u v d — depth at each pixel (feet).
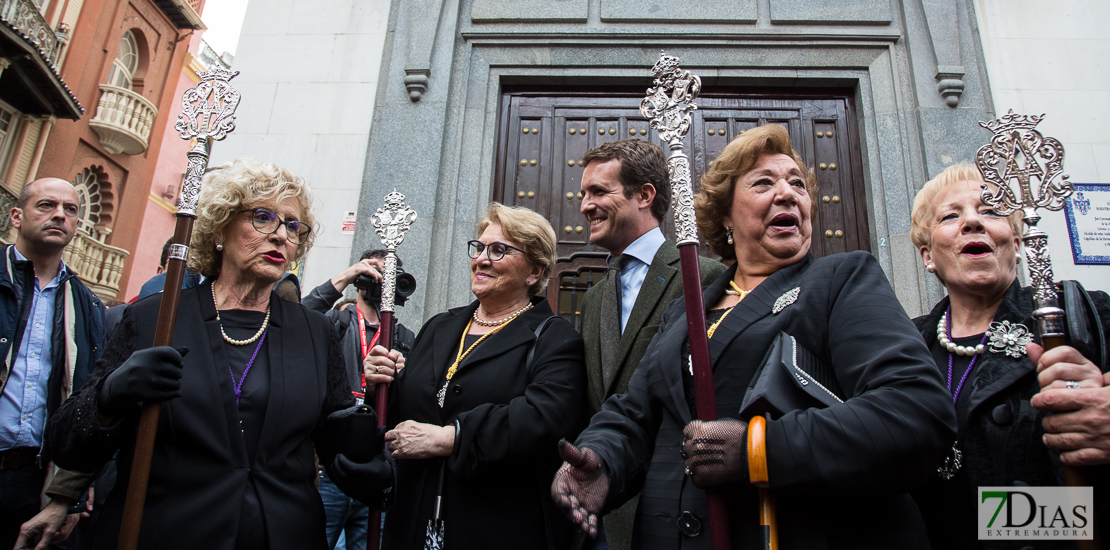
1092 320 4.71
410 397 6.89
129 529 4.48
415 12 15.92
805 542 3.71
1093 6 15.08
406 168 14.74
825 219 14.67
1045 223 13.56
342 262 14.17
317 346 6.06
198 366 5.27
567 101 15.96
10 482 8.53
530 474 6.24
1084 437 3.98
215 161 15.16
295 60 16.01
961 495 4.94
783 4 15.61
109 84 47.19
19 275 9.36
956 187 6.19
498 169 15.48
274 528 4.96
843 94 15.57
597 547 6.57
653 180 8.39
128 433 5.16
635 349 6.81
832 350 4.15
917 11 15.21
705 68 15.49
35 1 41.60
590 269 14.32
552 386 6.40
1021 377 4.92
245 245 5.81
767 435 3.56
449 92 15.48
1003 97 14.51
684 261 4.58
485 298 7.45
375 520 6.44
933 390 3.59
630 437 4.81
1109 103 14.29
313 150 15.16
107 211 48.42
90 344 9.82
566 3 16.02
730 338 4.48
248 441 5.24
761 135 5.34
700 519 4.09
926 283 13.30
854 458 3.40
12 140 39.04
